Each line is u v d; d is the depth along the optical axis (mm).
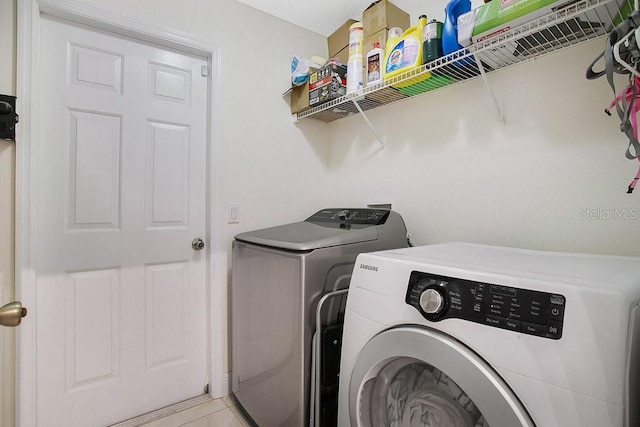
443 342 651
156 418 1587
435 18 1552
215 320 1747
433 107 1550
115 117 1545
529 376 539
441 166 1517
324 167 2180
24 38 1270
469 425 671
